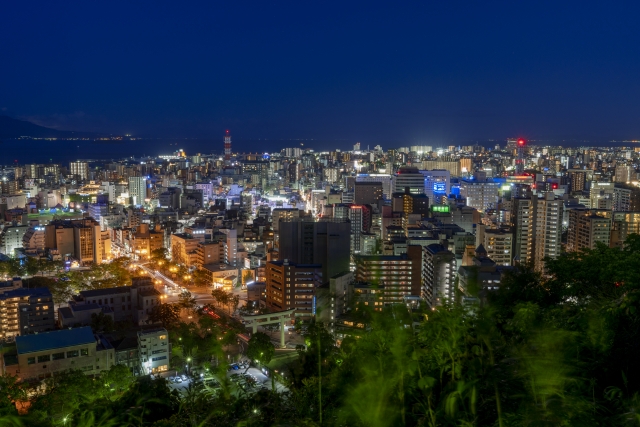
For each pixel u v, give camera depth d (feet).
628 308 47.55
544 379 38.14
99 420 59.77
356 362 47.01
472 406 37.52
